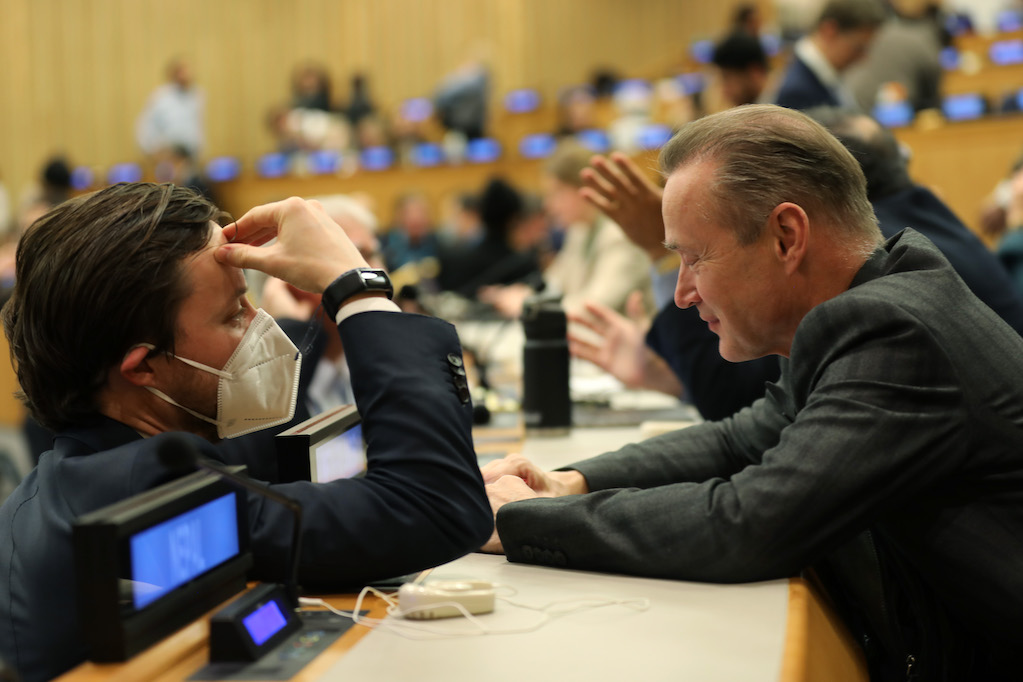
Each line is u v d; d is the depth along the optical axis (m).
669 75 9.55
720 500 1.03
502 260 4.94
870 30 3.56
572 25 10.91
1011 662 1.12
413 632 0.88
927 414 1.02
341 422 1.26
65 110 10.98
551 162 4.05
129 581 0.78
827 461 1.00
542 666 0.80
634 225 1.95
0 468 3.31
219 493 0.90
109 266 1.00
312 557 0.95
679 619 0.91
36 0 10.89
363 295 1.08
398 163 7.82
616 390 2.75
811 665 0.84
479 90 8.35
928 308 1.08
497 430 2.13
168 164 8.32
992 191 5.70
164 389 1.07
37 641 0.88
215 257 1.06
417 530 0.98
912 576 1.16
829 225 1.15
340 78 11.02
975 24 9.34
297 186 7.96
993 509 1.06
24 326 1.02
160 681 0.77
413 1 10.95
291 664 0.80
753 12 7.82
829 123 2.10
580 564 1.08
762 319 1.18
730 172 1.14
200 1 10.94
